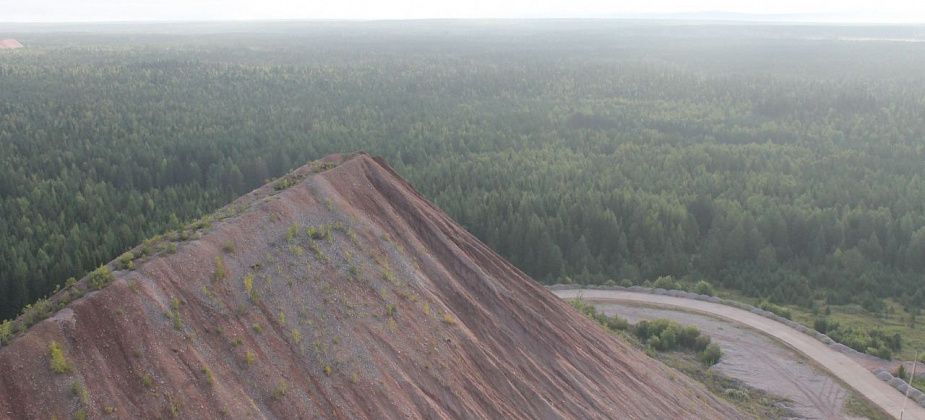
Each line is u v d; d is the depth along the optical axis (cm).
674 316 5841
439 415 2664
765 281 6875
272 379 2412
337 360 2617
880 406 4381
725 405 4169
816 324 5603
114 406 2061
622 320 5597
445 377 2839
